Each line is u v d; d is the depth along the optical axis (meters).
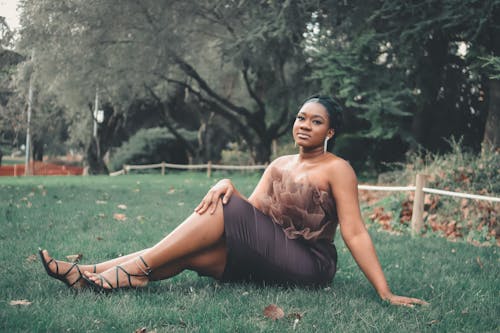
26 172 28.50
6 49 15.39
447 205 7.90
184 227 3.29
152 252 3.29
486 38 11.09
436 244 6.21
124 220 7.06
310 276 3.50
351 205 3.40
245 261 3.36
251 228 3.34
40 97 21.48
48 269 3.26
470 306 3.40
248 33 14.95
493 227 7.24
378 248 5.75
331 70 14.07
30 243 5.10
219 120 28.78
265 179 3.67
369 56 13.67
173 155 29.00
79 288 3.33
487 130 12.34
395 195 8.88
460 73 15.65
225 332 2.71
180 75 22.91
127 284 3.29
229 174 23.19
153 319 2.88
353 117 18.69
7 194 10.30
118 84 20.44
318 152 3.50
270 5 13.02
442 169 8.85
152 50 18.77
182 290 3.58
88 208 8.18
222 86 25.48
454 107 16.39
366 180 17.47
